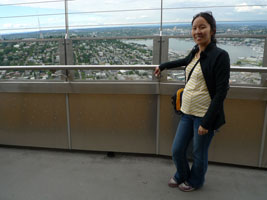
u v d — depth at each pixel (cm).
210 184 210
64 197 194
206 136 180
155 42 236
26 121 268
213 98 161
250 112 220
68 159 252
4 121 272
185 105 180
